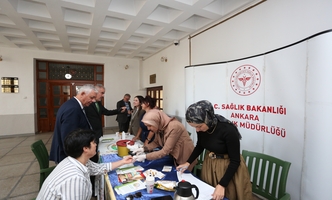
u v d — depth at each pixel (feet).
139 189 3.62
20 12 9.74
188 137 5.19
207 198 3.35
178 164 4.99
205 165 4.41
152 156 4.65
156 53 18.49
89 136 3.61
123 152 5.60
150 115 5.02
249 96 7.31
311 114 4.85
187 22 11.54
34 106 17.63
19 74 16.90
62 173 3.21
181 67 14.02
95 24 11.32
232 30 9.27
